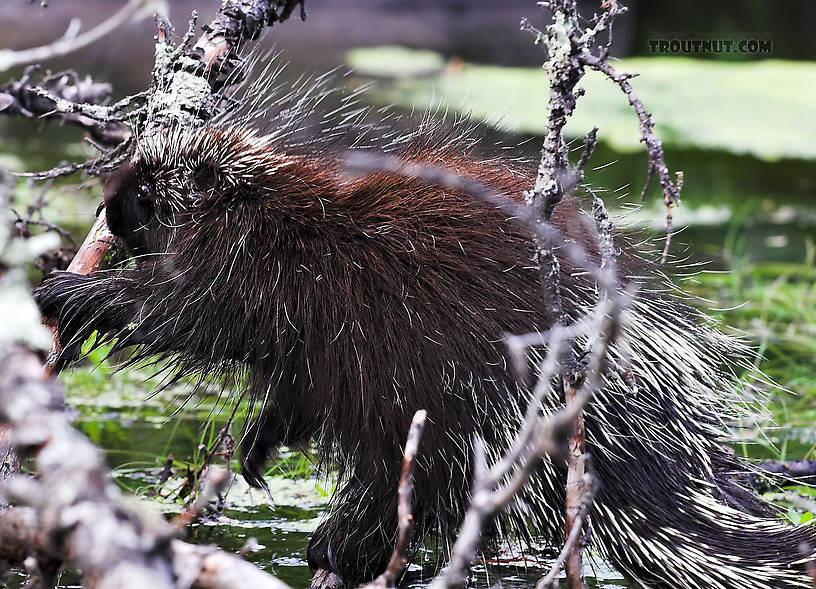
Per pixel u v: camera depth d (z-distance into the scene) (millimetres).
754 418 5355
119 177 5262
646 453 4617
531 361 4461
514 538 5023
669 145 16094
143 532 2301
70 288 5105
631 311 4711
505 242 4672
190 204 5121
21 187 11828
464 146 5535
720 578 4531
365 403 4676
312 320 4762
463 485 4621
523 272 4586
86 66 17531
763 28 22781
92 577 2260
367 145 5684
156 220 5238
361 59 20000
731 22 23125
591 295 4574
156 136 5289
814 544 4574
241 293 4883
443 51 21703
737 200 13633
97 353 7914
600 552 4680
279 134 5613
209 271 4949
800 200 13805
